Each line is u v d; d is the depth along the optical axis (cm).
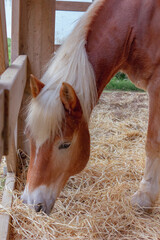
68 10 438
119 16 164
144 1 165
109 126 327
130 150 278
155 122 173
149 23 164
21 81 156
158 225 174
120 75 546
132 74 183
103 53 159
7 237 151
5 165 228
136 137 306
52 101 125
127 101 407
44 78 146
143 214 185
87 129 150
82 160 153
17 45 206
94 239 159
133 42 169
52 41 213
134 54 172
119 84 507
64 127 131
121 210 184
